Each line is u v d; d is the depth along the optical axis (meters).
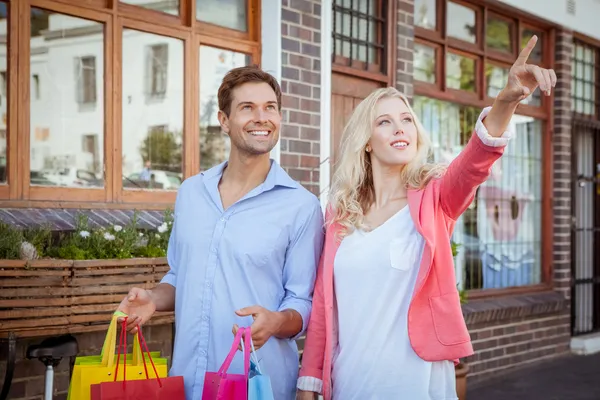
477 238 6.96
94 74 4.14
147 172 4.35
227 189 2.51
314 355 2.47
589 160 8.38
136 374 2.29
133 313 2.41
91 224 3.84
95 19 4.13
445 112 6.59
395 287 2.30
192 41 4.55
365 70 5.69
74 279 3.15
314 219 2.49
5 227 3.30
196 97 4.58
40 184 3.91
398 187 2.45
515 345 7.07
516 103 2.04
